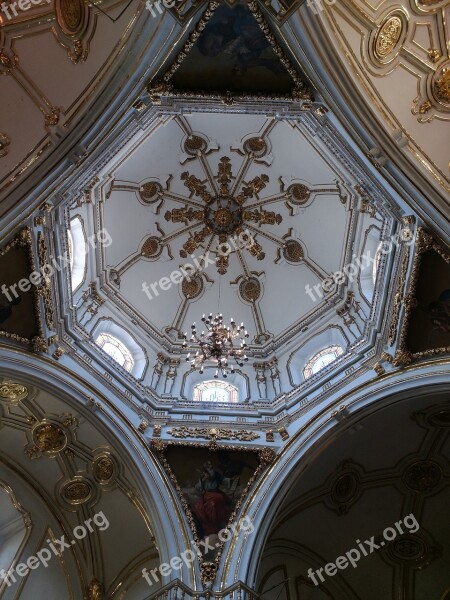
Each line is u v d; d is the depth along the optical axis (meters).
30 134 10.88
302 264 19.72
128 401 14.90
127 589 14.90
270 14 10.13
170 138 18.61
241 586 11.77
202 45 10.61
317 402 14.93
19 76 10.52
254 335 19.45
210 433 14.57
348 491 15.37
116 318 18.14
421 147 11.96
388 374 14.09
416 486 15.68
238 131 18.86
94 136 11.39
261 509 13.21
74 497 15.19
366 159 12.07
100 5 10.03
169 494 13.50
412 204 12.28
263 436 14.73
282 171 19.42
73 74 10.66
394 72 11.46
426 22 11.19
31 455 15.05
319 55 10.59
